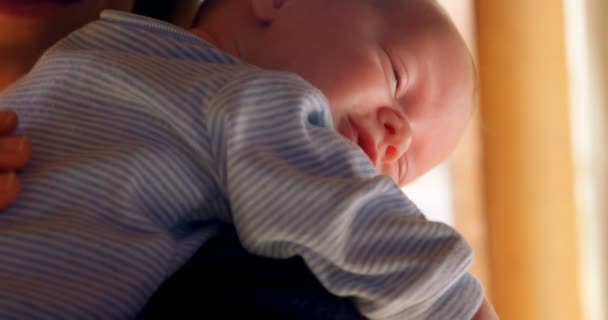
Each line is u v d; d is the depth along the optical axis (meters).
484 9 1.76
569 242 1.78
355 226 0.63
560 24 1.77
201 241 0.68
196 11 1.17
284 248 0.63
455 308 0.65
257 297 0.62
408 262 0.62
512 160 1.77
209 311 0.61
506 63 1.76
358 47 0.91
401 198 0.66
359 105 0.89
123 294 0.61
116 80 0.70
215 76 0.69
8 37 1.04
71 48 0.79
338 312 0.63
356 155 0.67
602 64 1.83
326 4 0.94
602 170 1.83
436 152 1.00
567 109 1.78
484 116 1.77
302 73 0.90
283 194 0.61
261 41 0.94
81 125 0.69
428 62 0.96
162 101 0.68
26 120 0.71
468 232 1.80
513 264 1.77
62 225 0.61
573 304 1.77
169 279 0.66
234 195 0.63
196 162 0.68
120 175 0.64
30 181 0.63
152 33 0.79
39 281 0.59
